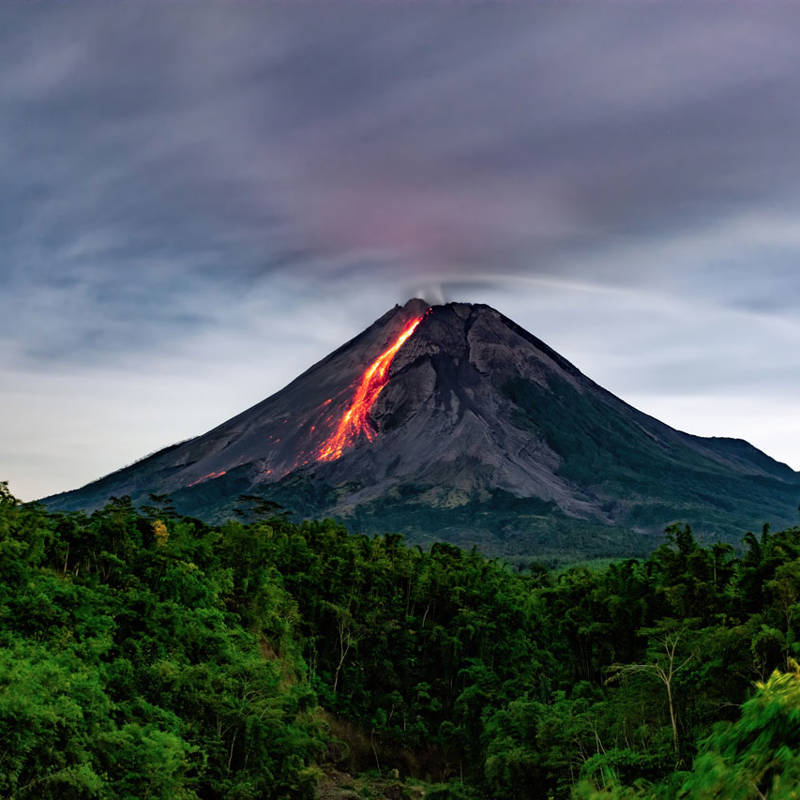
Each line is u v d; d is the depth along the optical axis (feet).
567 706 219.41
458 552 390.42
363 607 312.29
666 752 158.10
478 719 272.31
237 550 283.38
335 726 276.62
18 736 120.88
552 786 201.36
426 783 258.37
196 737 183.83
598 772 154.20
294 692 242.99
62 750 131.95
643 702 184.65
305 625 302.45
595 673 283.79
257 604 273.95
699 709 176.86
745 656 179.52
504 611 310.86
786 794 40.73
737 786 44.19
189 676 193.36
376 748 276.41
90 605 197.36
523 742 219.82
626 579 280.92
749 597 227.40
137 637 202.59
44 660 152.25
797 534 276.41
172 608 213.66
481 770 254.47
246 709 201.77
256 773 193.77
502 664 300.81
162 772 145.89
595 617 280.72
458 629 303.68
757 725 46.03
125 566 233.35
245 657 228.63
